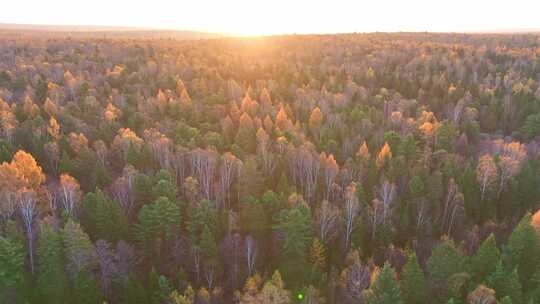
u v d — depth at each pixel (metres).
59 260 59.94
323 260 68.00
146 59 193.75
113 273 62.94
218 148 102.12
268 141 102.81
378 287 51.75
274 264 69.75
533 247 61.12
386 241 72.88
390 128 118.00
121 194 79.69
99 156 95.44
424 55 193.12
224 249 69.62
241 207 77.44
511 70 168.88
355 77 166.38
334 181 88.56
